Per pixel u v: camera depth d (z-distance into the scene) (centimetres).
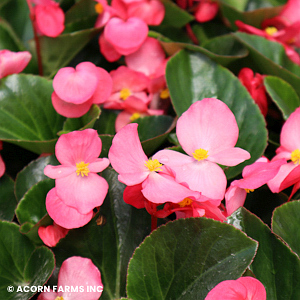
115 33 48
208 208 39
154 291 38
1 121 46
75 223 39
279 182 41
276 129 49
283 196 43
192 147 40
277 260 39
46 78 49
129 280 38
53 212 39
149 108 49
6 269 41
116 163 38
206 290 38
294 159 42
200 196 38
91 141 39
